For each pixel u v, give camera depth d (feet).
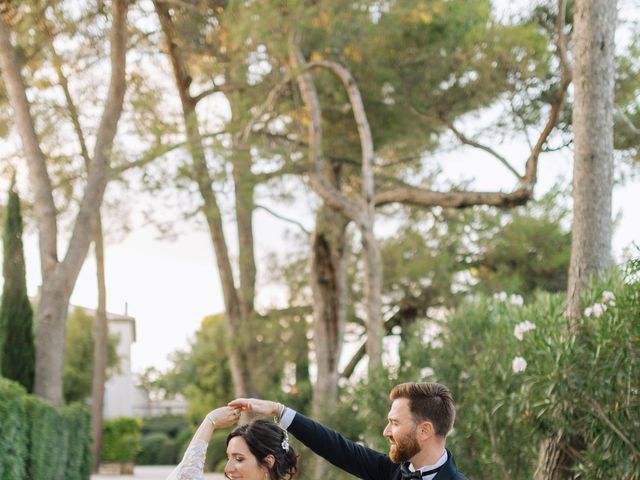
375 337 56.75
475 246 83.51
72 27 60.34
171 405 173.68
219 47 60.64
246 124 58.54
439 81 60.34
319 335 64.39
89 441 57.26
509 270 82.12
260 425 12.66
